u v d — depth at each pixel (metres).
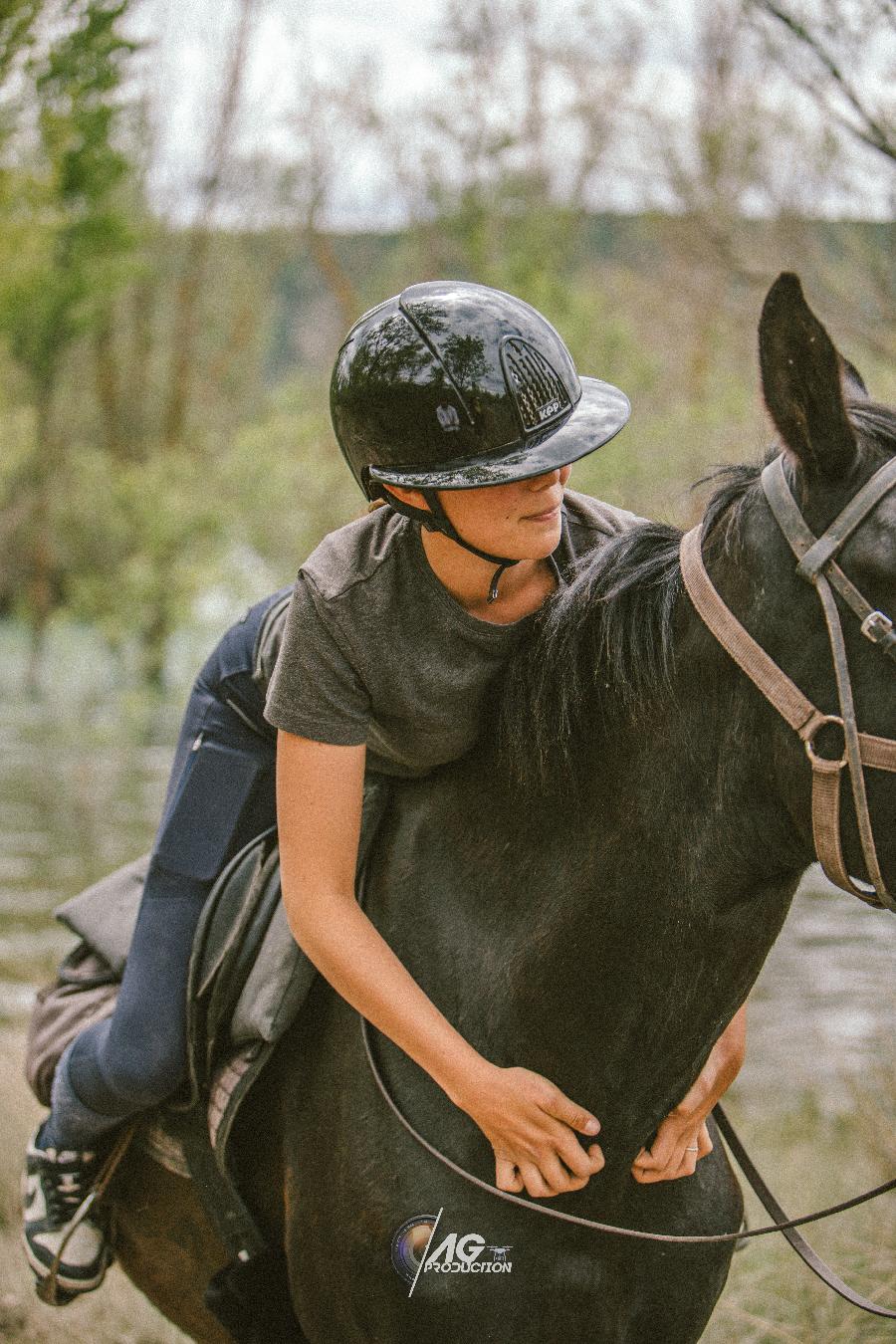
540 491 2.20
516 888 2.34
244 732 2.83
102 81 7.75
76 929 3.19
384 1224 2.33
